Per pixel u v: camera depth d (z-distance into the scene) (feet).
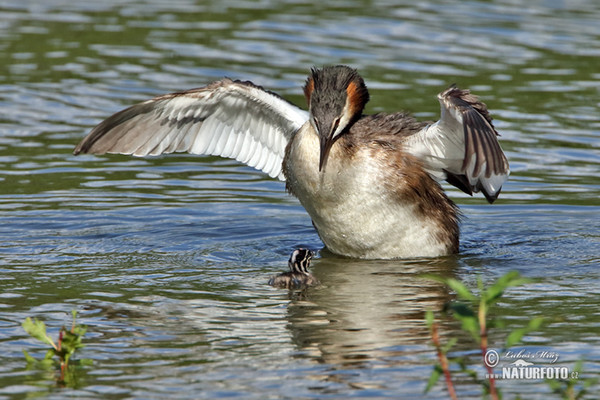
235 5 93.66
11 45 79.20
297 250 39.27
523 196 52.21
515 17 88.63
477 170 35.17
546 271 39.68
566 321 32.68
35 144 59.62
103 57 76.28
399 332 31.73
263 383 27.43
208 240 45.03
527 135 61.52
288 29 84.33
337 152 41.32
